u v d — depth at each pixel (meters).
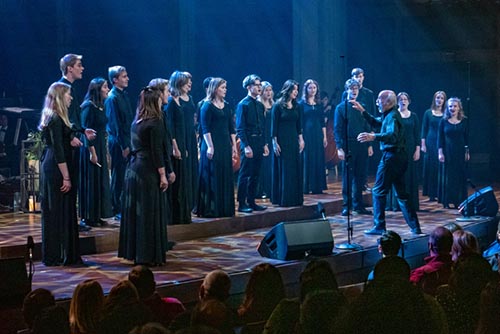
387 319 1.85
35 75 16.11
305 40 14.86
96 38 16.36
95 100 8.36
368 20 16.08
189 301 6.62
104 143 8.40
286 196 10.00
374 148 14.62
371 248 8.17
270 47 16.22
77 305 4.01
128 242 7.21
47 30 16.11
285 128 9.97
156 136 7.08
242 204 9.72
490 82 15.63
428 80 16.06
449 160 10.77
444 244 5.78
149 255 7.18
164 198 7.27
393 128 8.66
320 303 2.45
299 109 10.08
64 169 7.01
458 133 10.70
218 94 9.20
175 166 8.58
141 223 7.15
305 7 14.81
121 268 7.16
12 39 16.03
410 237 8.78
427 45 15.96
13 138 12.30
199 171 9.30
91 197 8.30
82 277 6.80
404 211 8.99
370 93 10.56
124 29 16.38
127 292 3.91
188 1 16.03
